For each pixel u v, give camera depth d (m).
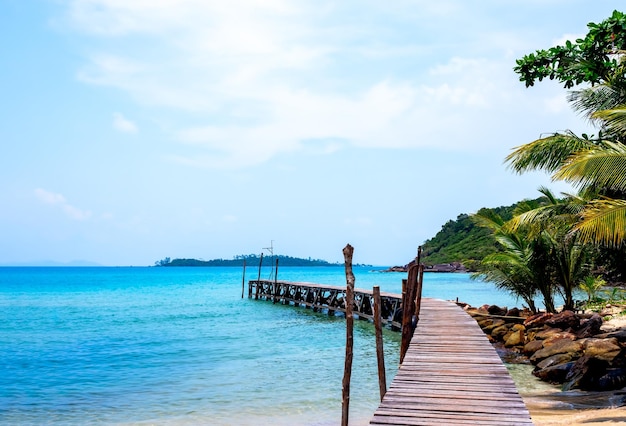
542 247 20.95
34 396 13.92
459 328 14.61
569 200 17.42
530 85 16.28
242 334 26.02
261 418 11.48
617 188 12.77
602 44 14.94
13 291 72.06
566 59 15.59
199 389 14.28
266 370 16.72
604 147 14.06
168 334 26.47
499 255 21.92
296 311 38.62
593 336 15.99
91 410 12.48
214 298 54.91
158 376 16.16
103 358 19.70
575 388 12.41
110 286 87.19
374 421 6.57
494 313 23.39
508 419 6.61
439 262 109.75
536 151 14.75
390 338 23.67
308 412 11.87
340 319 32.88
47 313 39.47
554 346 15.29
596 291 27.33
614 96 14.90
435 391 7.93
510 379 8.66
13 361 19.33
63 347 22.75
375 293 10.40
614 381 12.07
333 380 15.12
